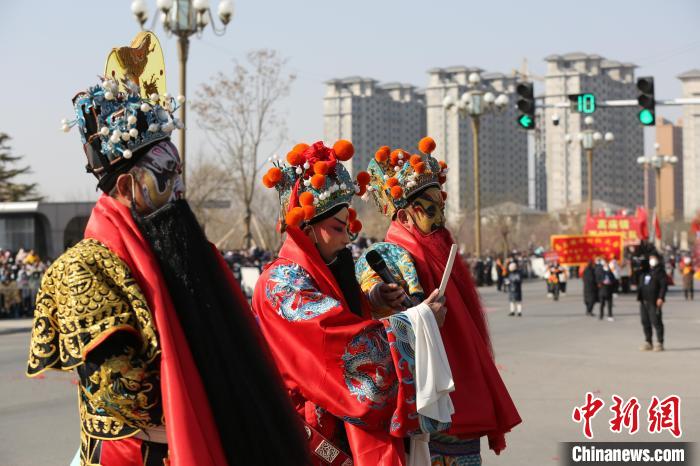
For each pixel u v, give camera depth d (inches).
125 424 117.7
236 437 116.6
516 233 3599.9
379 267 201.6
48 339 118.6
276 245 2016.5
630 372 581.9
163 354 113.0
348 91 4101.9
